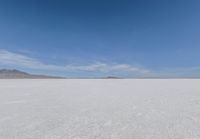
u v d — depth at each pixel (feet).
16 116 17.54
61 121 15.83
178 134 12.30
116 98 27.84
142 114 17.83
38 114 18.30
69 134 12.69
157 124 14.57
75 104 23.34
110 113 18.45
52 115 17.88
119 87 48.26
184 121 15.26
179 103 22.90
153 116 17.01
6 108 21.11
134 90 39.11
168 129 13.34
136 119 16.12
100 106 21.93
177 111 18.78
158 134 12.38
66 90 40.63
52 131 13.35
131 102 24.22
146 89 40.88
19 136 12.44
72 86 53.57
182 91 35.35
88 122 15.47
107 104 23.13
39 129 13.80
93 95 31.55
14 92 36.37
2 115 17.95
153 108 20.34
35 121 15.88
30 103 24.21
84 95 31.60
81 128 13.92
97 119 16.34
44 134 12.76
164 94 31.35
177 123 14.74
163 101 24.48
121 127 14.01
